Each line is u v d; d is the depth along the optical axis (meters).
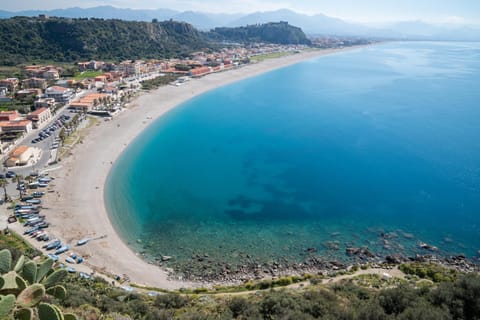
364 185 86.12
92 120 128.38
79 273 51.06
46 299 31.69
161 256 59.22
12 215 66.38
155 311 34.62
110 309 35.09
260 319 32.59
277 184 87.94
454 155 103.38
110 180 86.56
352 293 40.19
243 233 66.62
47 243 59.00
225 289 49.69
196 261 58.09
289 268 56.31
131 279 52.34
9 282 15.24
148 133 124.75
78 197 75.75
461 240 63.94
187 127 134.25
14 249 51.84
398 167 96.06
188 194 82.56
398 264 56.62
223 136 125.00
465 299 32.75
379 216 72.25
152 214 73.19
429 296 34.34
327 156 105.44
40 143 103.19
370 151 108.38
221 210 75.38
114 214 71.81
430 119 140.62
